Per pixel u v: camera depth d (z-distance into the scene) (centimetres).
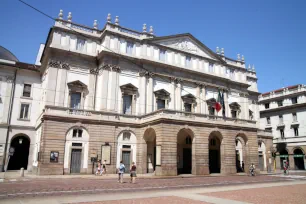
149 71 3862
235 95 4872
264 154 5009
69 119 3119
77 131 3172
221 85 4647
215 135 3722
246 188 1975
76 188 1825
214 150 4144
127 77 3716
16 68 3903
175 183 2320
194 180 2662
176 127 3148
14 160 3947
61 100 3366
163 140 3019
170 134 3081
